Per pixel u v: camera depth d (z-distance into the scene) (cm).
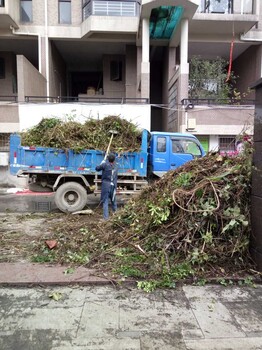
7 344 254
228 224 392
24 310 307
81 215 750
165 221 439
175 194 434
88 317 294
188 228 413
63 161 782
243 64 1808
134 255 424
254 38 1600
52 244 473
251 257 401
